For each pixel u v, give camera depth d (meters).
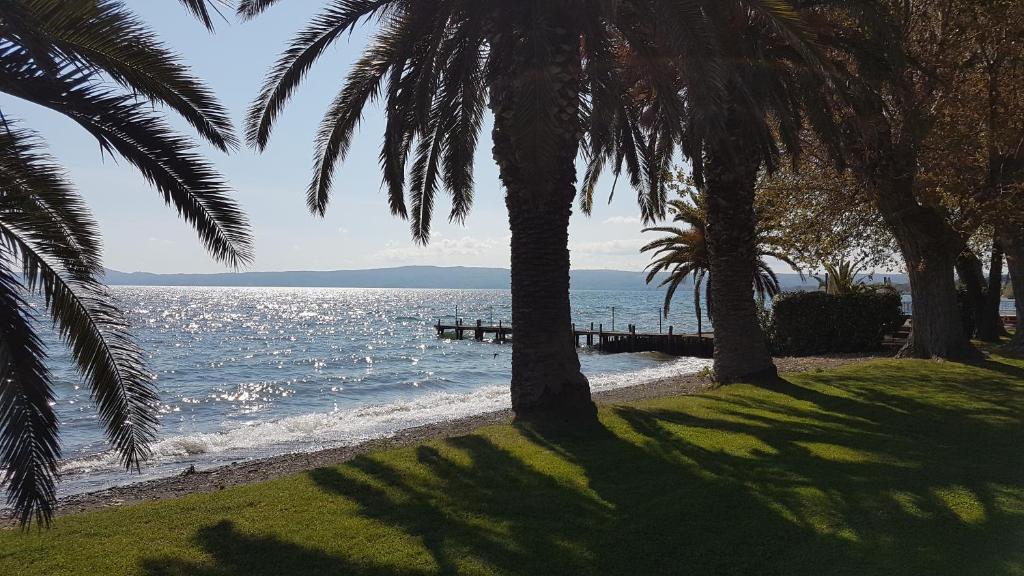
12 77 4.73
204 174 5.44
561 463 7.03
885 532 4.95
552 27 8.97
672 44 7.59
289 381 25.64
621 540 4.91
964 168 13.58
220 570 4.47
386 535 5.07
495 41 9.08
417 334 59.88
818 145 15.99
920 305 15.99
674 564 4.48
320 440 12.46
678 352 32.22
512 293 9.64
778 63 11.48
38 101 4.94
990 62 14.23
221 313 108.12
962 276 22.94
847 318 20.30
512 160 9.36
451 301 190.25
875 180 14.83
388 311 121.00
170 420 17.30
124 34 5.21
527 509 5.62
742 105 11.37
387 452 7.77
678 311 100.00
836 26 12.41
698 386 14.48
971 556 4.48
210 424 16.58
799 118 12.84
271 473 8.59
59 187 4.98
